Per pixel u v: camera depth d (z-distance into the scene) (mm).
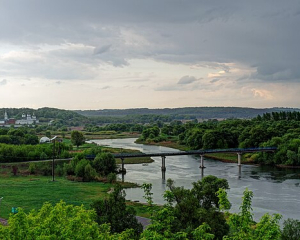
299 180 140250
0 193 113812
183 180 142000
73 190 120750
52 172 149500
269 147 197125
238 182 135750
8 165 157500
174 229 50688
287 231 59750
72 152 192375
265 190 120125
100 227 43094
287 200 105875
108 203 57469
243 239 33750
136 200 107938
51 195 112312
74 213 41781
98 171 152875
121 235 38844
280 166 182375
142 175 155125
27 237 35656
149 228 35969
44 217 41094
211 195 69562
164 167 167125
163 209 38312
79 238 35562
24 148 174750
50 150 180375
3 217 85625
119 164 188250
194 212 59469
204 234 34031
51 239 34594
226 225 59438
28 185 128500
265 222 34281
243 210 36281
